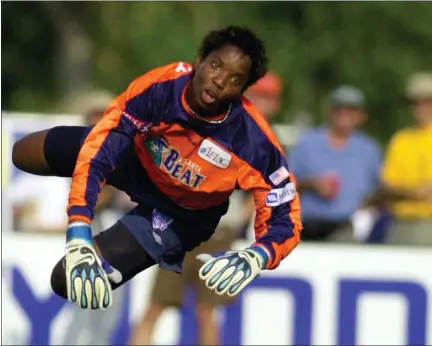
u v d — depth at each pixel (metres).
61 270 15.41
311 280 25.66
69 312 25.38
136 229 16.03
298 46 57.12
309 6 57.84
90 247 14.51
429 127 28.62
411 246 26.16
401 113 57.03
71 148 16.17
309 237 27.31
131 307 25.31
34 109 59.03
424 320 25.73
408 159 28.48
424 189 27.34
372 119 57.47
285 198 15.50
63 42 59.12
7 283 25.33
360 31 57.69
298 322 25.59
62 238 25.50
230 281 14.57
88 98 28.66
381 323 25.73
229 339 25.36
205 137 15.36
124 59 57.38
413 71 57.38
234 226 25.38
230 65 14.80
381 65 57.34
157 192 16.11
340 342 25.67
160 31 55.72
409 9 57.75
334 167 27.61
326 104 55.69
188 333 25.05
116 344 25.27
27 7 61.25
